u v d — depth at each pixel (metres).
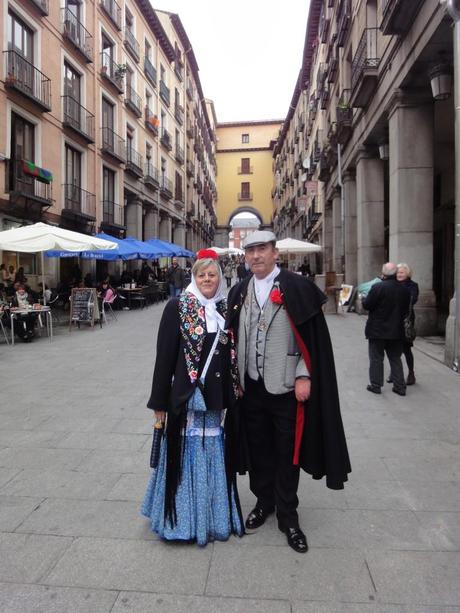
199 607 2.22
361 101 13.12
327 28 22.03
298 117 39.84
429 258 10.23
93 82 20.56
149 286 20.77
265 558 2.60
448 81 9.02
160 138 31.06
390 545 2.71
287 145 48.91
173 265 19.14
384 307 5.68
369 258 14.58
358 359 7.87
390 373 6.44
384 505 3.18
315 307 2.68
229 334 2.73
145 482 3.53
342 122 15.68
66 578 2.43
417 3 8.57
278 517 2.85
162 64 32.16
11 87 14.30
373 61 11.86
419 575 2.44
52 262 17.55
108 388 6.30
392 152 10.76
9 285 13.82
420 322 9.87
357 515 3.06
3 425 4.83
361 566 2.52
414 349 8.50
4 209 14.15
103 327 12.91
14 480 3.57
